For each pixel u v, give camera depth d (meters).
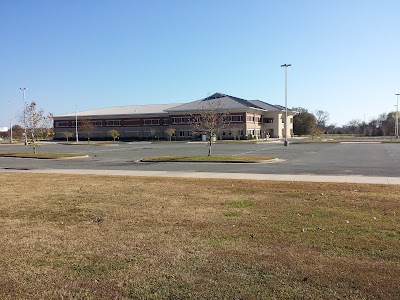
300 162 25.80
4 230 7.69
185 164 25.75
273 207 9.73
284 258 5.83
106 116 100.62
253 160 26.23
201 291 4.74
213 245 6.53
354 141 68.88
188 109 87.62
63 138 104.31
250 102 100.38
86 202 10.73
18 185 14.60
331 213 8.91
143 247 6.48
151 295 4.66
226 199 11.01
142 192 12.52
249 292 4.68
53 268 5.58
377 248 6.27
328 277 5.08
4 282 5.09
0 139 102.38
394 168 20.89
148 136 96.44
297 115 122.56
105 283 5.03
